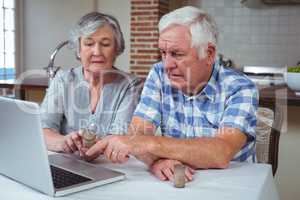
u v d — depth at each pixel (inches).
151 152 49.2
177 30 54.9
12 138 42.2
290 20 208.5
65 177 44.5
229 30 218.4
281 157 97.9
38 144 39.3
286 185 98.9
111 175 45.3
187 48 55.3
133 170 49.8
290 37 209.3
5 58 239.8
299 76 95.0
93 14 71.5
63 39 245.6
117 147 51.2
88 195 40.8
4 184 44.0
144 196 40.4
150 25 204.8
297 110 94.5
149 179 45.9
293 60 210.1
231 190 42.3
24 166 42.3
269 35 212.7
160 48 57.5
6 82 130.0
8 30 241.9
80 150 55.6
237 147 52.4
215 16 219.9
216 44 58.5
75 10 241.9
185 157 48.6
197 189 42.4
